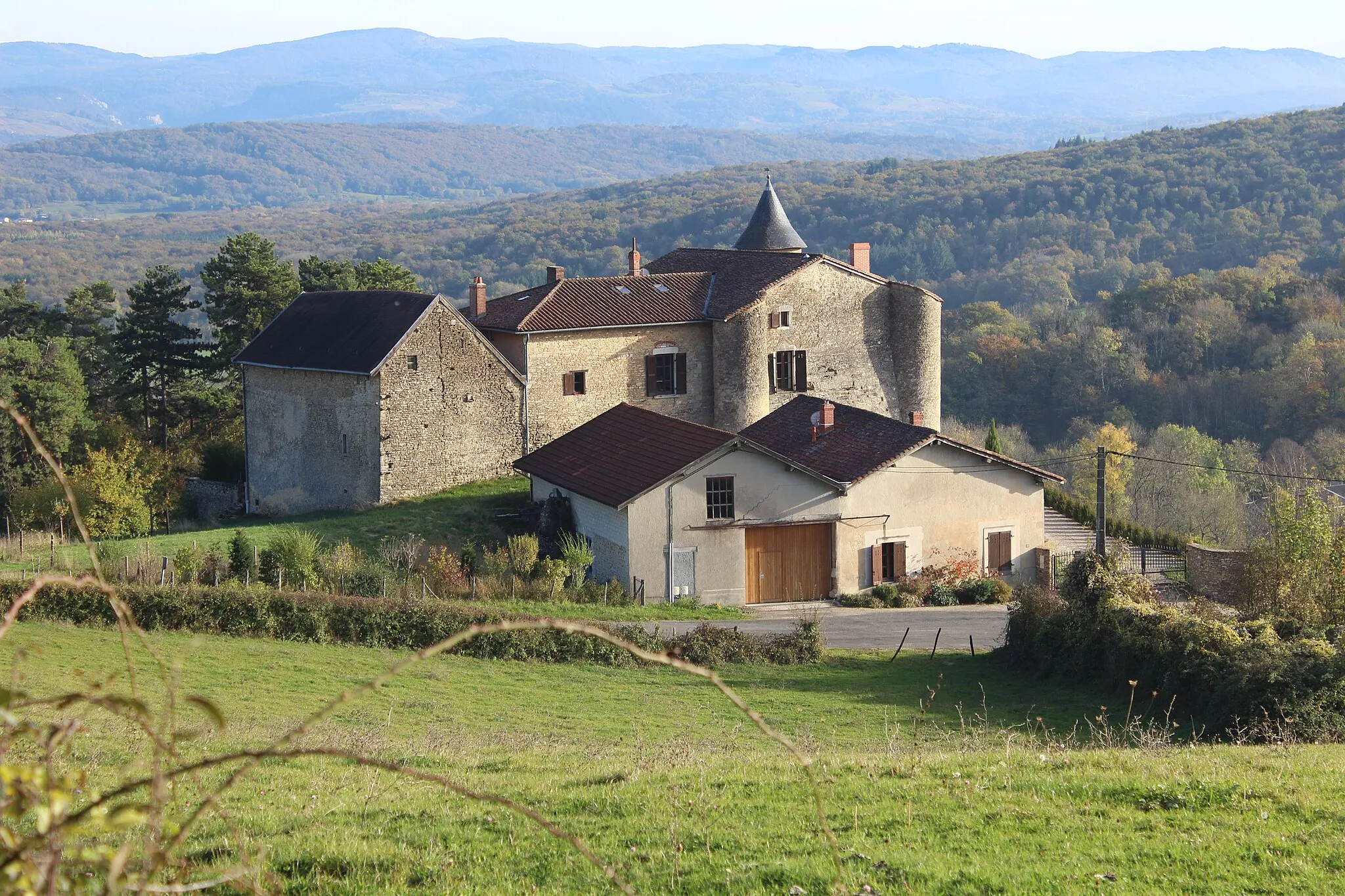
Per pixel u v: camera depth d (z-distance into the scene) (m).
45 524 64.81
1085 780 17.88
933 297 72.50
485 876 14.01
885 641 43.81
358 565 48.03
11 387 77.25
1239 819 15.63
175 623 39.62
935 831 15.49
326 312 67.94
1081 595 37.12
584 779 19.23
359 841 15.23
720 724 29.95
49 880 5.25
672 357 68.50
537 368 65.19
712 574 50.88
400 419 60.91
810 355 70.75
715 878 13.62
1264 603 46.47
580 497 53.78
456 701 32.41
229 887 13.26
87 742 22.28
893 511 53.53
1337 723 27.86
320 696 32.38
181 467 84.19
